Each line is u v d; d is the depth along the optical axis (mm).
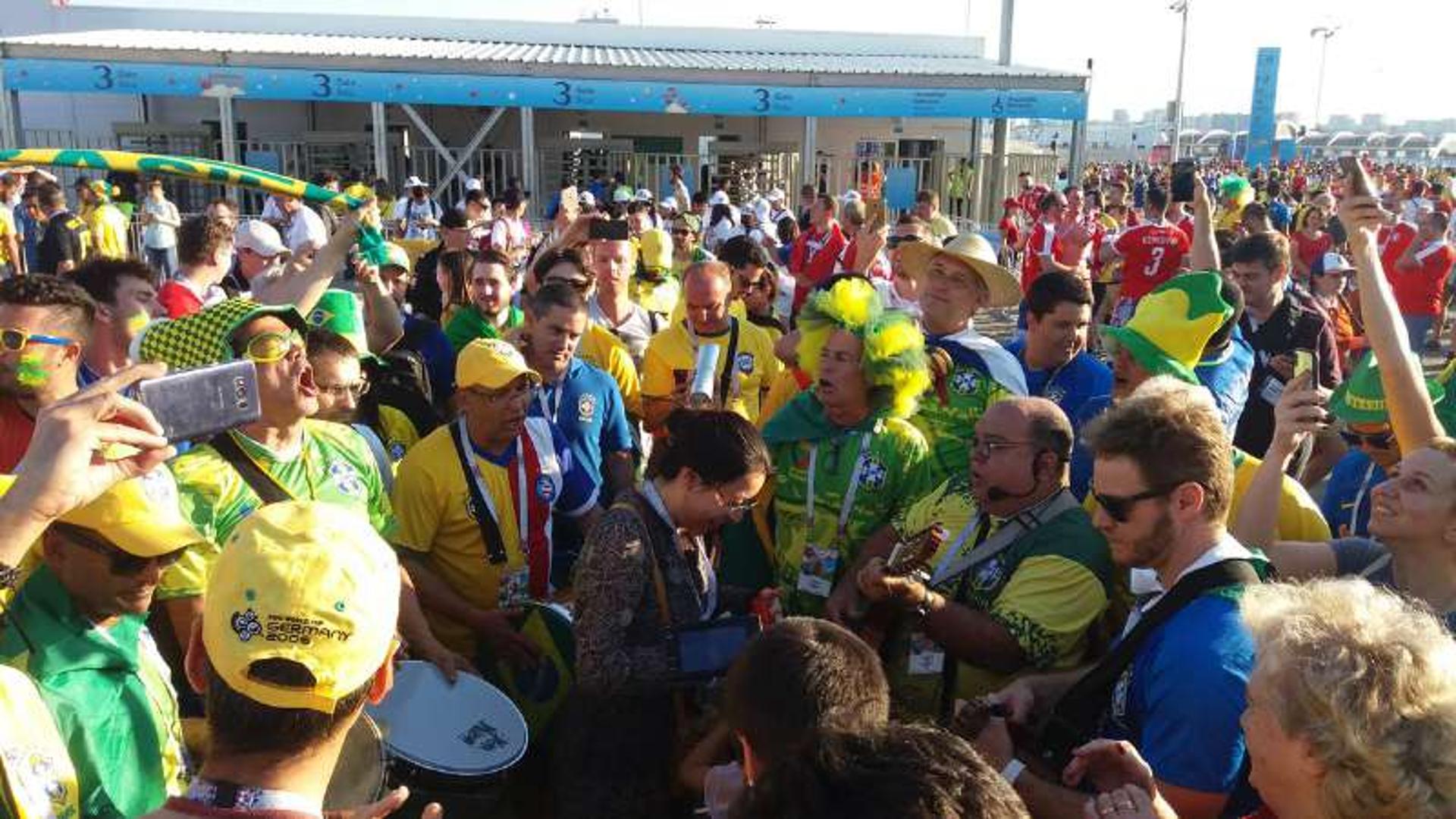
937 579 3326
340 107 25188
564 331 4598
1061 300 4676
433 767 2844
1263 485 3205
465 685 3268
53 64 19547
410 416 4914
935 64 26875
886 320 3840
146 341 3248
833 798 1376
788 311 9562
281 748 1600
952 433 4531
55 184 14797
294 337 3254
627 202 16172
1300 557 3189
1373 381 3705
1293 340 5773
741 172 25812
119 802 2195
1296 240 13180
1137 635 2455
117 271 4125
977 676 3168
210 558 2955
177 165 3664
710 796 2465
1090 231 11867
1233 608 2312
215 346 3180
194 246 6199
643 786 2955
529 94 20750
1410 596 2652
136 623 2322
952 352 4672
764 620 3359
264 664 1573
